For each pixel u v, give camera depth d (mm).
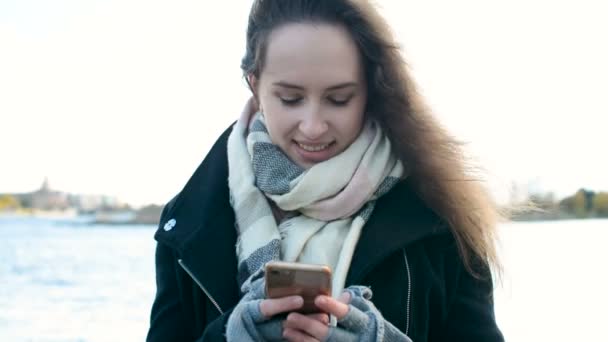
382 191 1969
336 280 1844
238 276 1917
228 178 2062
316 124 1842
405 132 1999
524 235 14602
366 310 1685
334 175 1903
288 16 1855
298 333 1613
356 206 1927
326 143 1905
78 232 20484
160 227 2059
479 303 2021
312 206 1929
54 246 14789
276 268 1580
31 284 9078
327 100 1864
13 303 7781
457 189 1997
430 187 1991
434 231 1943
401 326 1903
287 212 2014
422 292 1943
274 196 1959
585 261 10039
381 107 2000
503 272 2125
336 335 1608
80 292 8461
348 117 1882
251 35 1954
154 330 2021
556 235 14469
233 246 1979
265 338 1655
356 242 1913
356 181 1910
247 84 2061
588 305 7035
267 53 1865
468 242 2006
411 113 2002
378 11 1915
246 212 1969
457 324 1997
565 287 8008
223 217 2016
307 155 1924
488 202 2088
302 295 1588
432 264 1978
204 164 2164
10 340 6055
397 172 1992
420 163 1999
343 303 1632
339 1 1858
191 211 2061
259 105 2057
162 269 2090
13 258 12047
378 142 1979
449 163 2020
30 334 6297
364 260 1884
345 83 1844
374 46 1900
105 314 7207
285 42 1830
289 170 1951
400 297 1910
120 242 16141
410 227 1930
